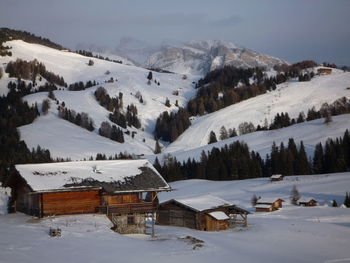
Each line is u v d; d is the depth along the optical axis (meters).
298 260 40.25
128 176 51.88
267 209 91.38
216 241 47.69
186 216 60.12
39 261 31.03
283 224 64.50
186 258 36.19
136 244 39.91
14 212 54.97
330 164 143.00
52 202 48.38
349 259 41.94
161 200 118.88
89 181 49.53
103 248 36.88
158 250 38.53
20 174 49.41
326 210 85.00
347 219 73.62
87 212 49.66
